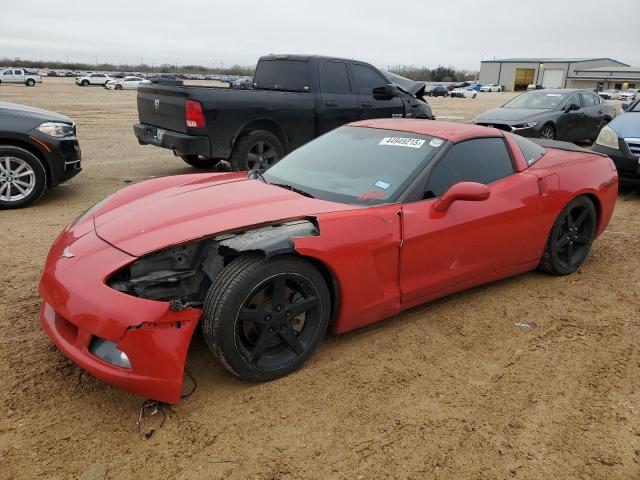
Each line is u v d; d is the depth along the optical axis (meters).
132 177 8.47
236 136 7.52
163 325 2.52
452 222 3.51
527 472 2.38
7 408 2.68
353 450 2.47
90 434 2.53
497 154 4.07
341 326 3.19
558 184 4.27
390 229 3.21
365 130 4.23
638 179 7.65
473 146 3.89
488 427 2.66
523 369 3.19
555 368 3.21
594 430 2.67
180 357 2.56
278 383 2.95
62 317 2.84
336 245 2.97
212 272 2.95
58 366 3.05
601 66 99.69
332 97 8.51
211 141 7.28
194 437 2.53
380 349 3.35
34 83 47.97
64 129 6.63
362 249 3.08
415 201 3.44
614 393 2.98
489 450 2.50
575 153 4.91
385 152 3.82
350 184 3.59
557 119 12.23
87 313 2.55
